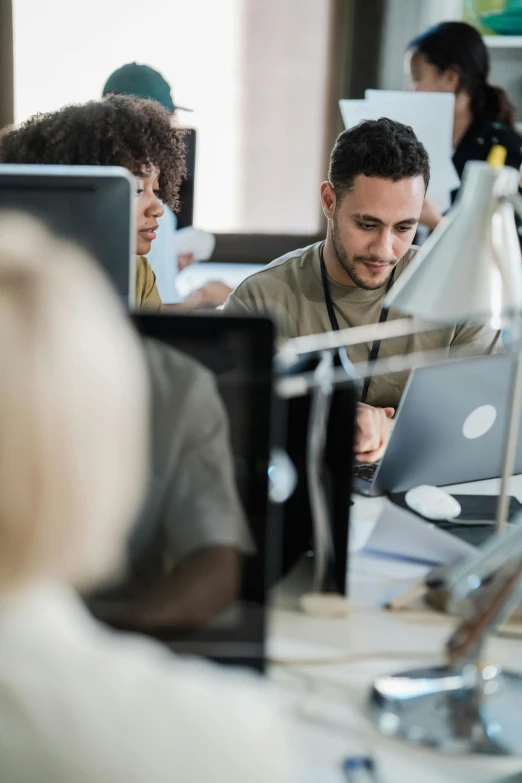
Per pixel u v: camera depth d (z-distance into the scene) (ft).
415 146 6.44
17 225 1.69
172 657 3.05
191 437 3.00
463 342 6.66
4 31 11.74
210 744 1.61
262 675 3.09
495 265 3.65
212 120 12.26
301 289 6.95
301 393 3.80
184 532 3.01
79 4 11.71
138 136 6.06
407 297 3.74
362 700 3.31
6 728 1.53
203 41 11.95
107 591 3.00
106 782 1.53
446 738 3.08
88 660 1.63
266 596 3.06
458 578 3.29
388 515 4.32
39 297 1.56
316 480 3.84
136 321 2.94
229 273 12.26
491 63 11.92
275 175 12.51
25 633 1.60
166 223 8.45
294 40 12.06
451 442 4.96
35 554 1.51
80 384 1.52
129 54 11.90
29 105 12.00
